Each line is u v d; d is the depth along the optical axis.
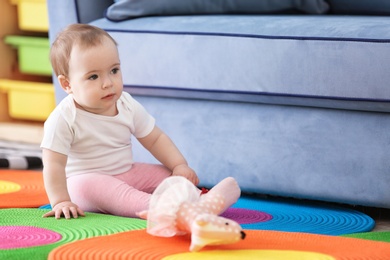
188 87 2.15
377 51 1.84
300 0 2.41
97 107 1.89
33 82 3.37
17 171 2.63
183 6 2.34
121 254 1.44
